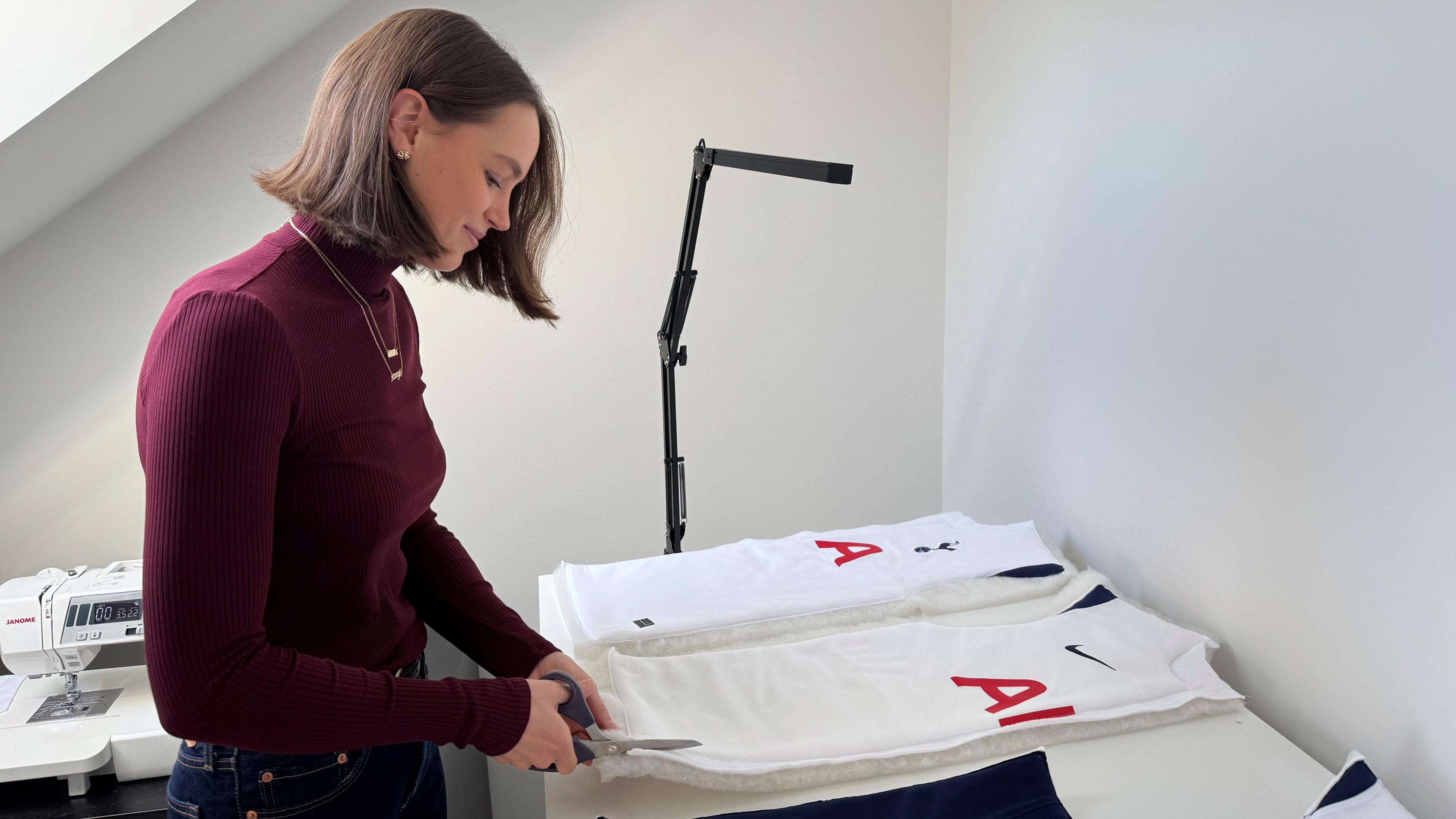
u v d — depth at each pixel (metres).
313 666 0.67
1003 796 0.85
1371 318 0.90
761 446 1.97
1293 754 0.94
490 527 1.93
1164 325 1.22
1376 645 0.93
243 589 0.63
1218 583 1.15
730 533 2.01
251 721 0.64
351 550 0.75
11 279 1.61
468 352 1.83
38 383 1.66
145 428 0.67
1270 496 1.06
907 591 1.24
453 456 1.88
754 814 0.84
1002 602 1.24
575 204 1.80
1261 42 1.02
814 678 1.04
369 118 0.69
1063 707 0.98
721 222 1.85
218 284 0.65
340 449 0.73
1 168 1.28
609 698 0.99
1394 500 0.89
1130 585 1.34
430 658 1.66
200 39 1.33
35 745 1.30
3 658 1.35
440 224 0.75
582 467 1.93
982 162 1.73
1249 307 1.06
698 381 1.92
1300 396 1.00
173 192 1.64
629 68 1.77
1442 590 0.85
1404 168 0.85
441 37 0.71
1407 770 0.91
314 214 0.70
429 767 0.90
